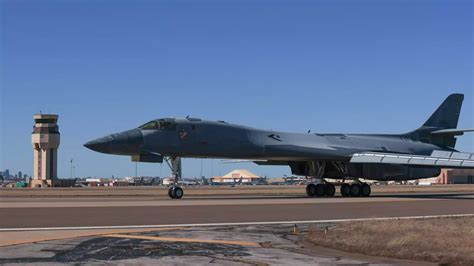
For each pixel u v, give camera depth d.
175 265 9.94
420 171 38.44
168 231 15.24
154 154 33.31
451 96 44.53
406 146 41.62
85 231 15.25
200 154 34.22
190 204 26.95
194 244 12.63
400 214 21.47
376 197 37.34
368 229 15.22
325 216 20.39
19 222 17.59
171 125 33.47
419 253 11.40
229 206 25.53
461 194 44.72
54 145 124.56
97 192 53.75
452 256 11.08
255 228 16.20
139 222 17.83
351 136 40.75
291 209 23.77
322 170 39.06
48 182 124.12
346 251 11.95
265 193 49.16
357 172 38.25
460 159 34.56
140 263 10.11
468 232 14.59
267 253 11.46
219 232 15.08
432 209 24.25
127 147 32.44
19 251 11.41
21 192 53.69
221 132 34.69
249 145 35.28
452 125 44.47
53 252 11.30
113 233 14.65
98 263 10.06
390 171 38.19
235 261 10.41
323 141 38.75
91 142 32.28
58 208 23.77
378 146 40.50
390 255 11.33
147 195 42.56
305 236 14.23
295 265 10.10
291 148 36.00
